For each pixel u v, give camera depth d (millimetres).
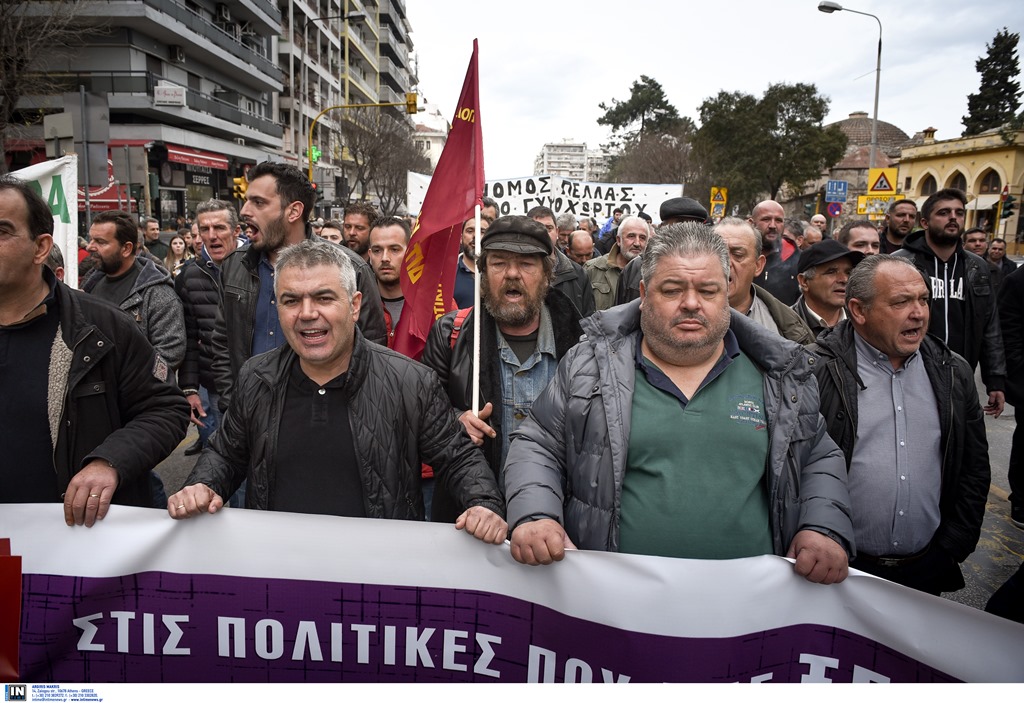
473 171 2771
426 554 2062
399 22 88812
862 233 4848
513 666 2029
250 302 3627
